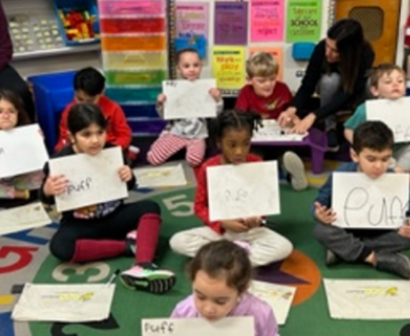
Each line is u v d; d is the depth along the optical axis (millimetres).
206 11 2588
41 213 2113
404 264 1652
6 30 2477
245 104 2492
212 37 2637
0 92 2182
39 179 2197
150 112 2723
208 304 1045
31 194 2191
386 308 1526
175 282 1639
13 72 2475
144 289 1610
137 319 1502
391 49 2682
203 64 2684
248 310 1140
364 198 1694
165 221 2029
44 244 1901
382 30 2660
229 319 1091
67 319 1491
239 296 1078
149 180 2361
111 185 1807
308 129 2428
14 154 2160
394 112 2119
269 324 1177
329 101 2525
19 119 2223
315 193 2234
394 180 1679
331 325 1472
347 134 2203
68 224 1811
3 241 1922
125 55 2613
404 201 1683
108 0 2510
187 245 1733
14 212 2127
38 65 2783
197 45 2639
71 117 1756
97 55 2879
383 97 2141
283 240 1715
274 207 1710
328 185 1737
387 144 1628
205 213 1753
